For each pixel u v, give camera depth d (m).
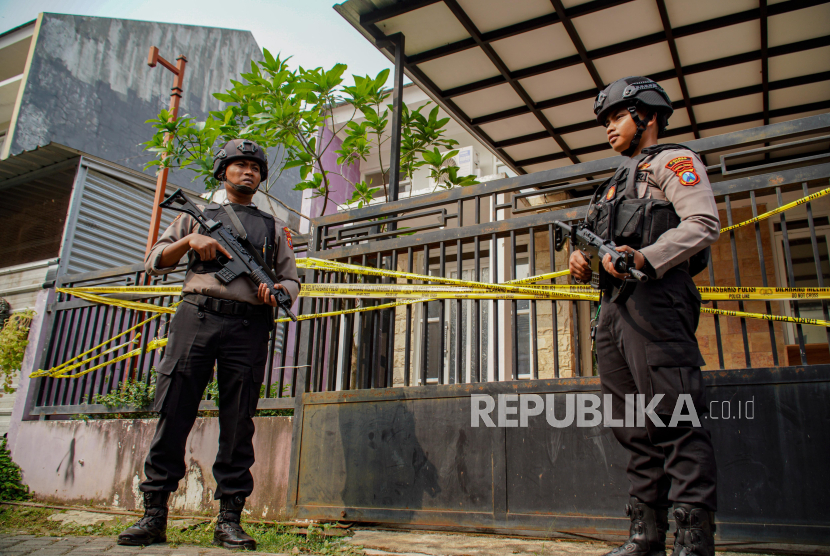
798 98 5.37
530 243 3.16
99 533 3.24
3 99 10.91
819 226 6.25
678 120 5.86
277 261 3.03
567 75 5.30
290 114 5.53
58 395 5.43
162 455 2.62
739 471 2.39
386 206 3.76
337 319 3.81
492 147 6.41
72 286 5.88
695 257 1.98
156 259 2.74
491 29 4.82
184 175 9.68
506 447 2.88
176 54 11.69
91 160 7.71
